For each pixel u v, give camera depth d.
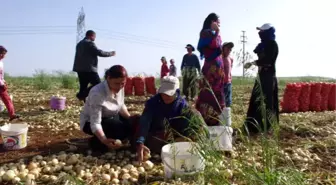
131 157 3.99
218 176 2.67
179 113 3.88
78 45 7.72
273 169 2.57
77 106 8.38
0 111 7.38
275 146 2.83
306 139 4.93
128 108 8.36
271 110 4.99
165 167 3.24
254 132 4.95
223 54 6.07
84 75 7.77
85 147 4.42
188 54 9.62
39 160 3.79
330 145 4.53
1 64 6.23
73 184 3.07
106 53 7.74
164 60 13.30
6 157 3.95
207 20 4.96
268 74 5.04
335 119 6.57
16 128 4.57
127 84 11.61
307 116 6.88
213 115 4.61
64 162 3.74
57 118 6.60
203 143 2.71
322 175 3.41
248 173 2.58
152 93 11.91
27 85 15.26
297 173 2.58
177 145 3.39
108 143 3.71
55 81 15.28
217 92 4.77
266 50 4.99
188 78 3.65
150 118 3.80
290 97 8.12
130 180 3.29
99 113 3.87
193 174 3.13
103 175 3.30
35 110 7.71
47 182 3.26
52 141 4.72
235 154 3.52
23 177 3.29
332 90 8.74
